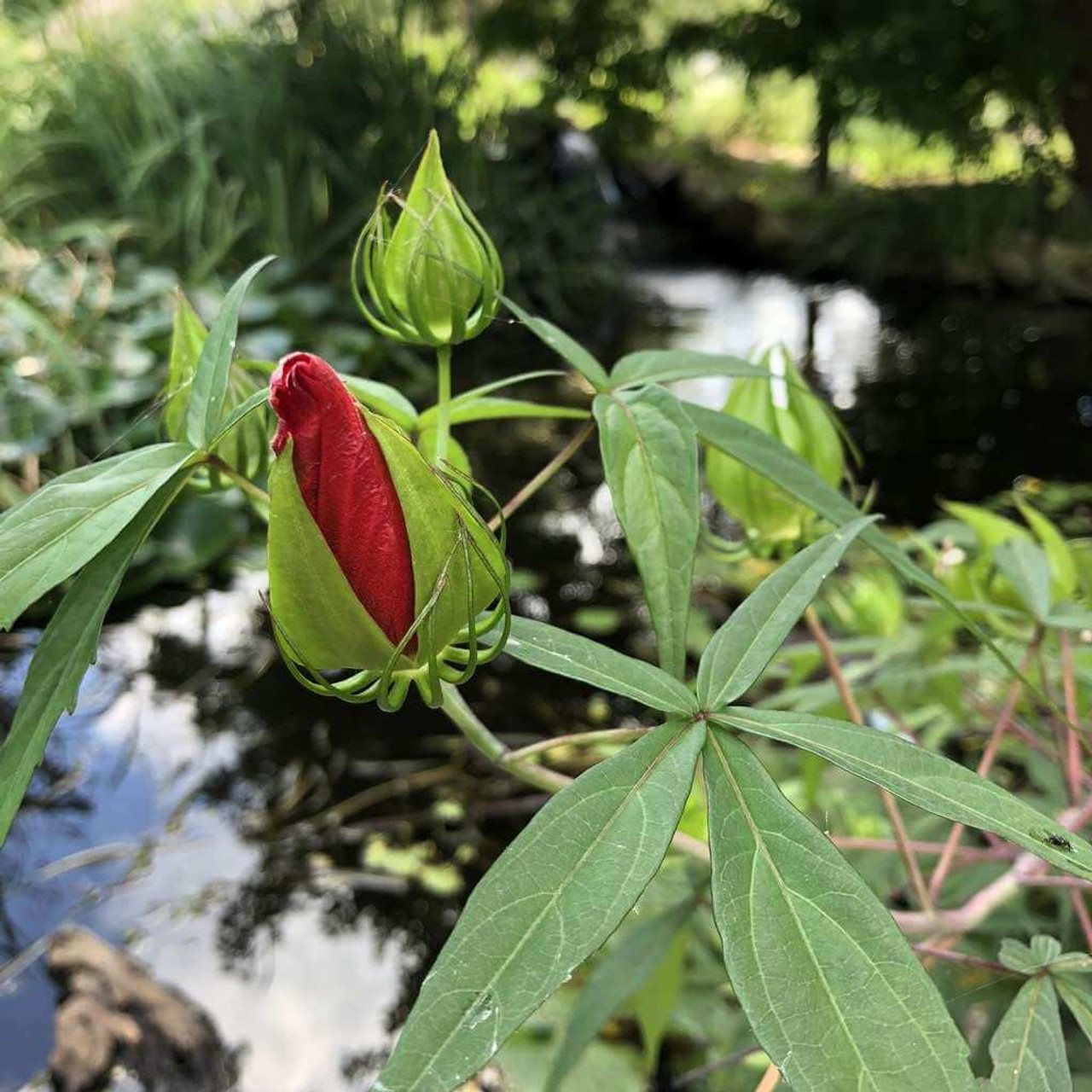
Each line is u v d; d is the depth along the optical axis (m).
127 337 1.32
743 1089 0.53
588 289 2.25
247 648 1.04
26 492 1.13
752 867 0.19
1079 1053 0.38
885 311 2.33
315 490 0.21
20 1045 0.58
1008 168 2.85
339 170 1.83
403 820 0.81
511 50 2.98
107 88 1.80
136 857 0.76
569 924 0.18
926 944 0.36
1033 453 1.50
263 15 2.12
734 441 0.30
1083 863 0.19
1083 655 0.47
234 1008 0.63
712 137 3.69
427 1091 0.16
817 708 0.50
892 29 2.48
